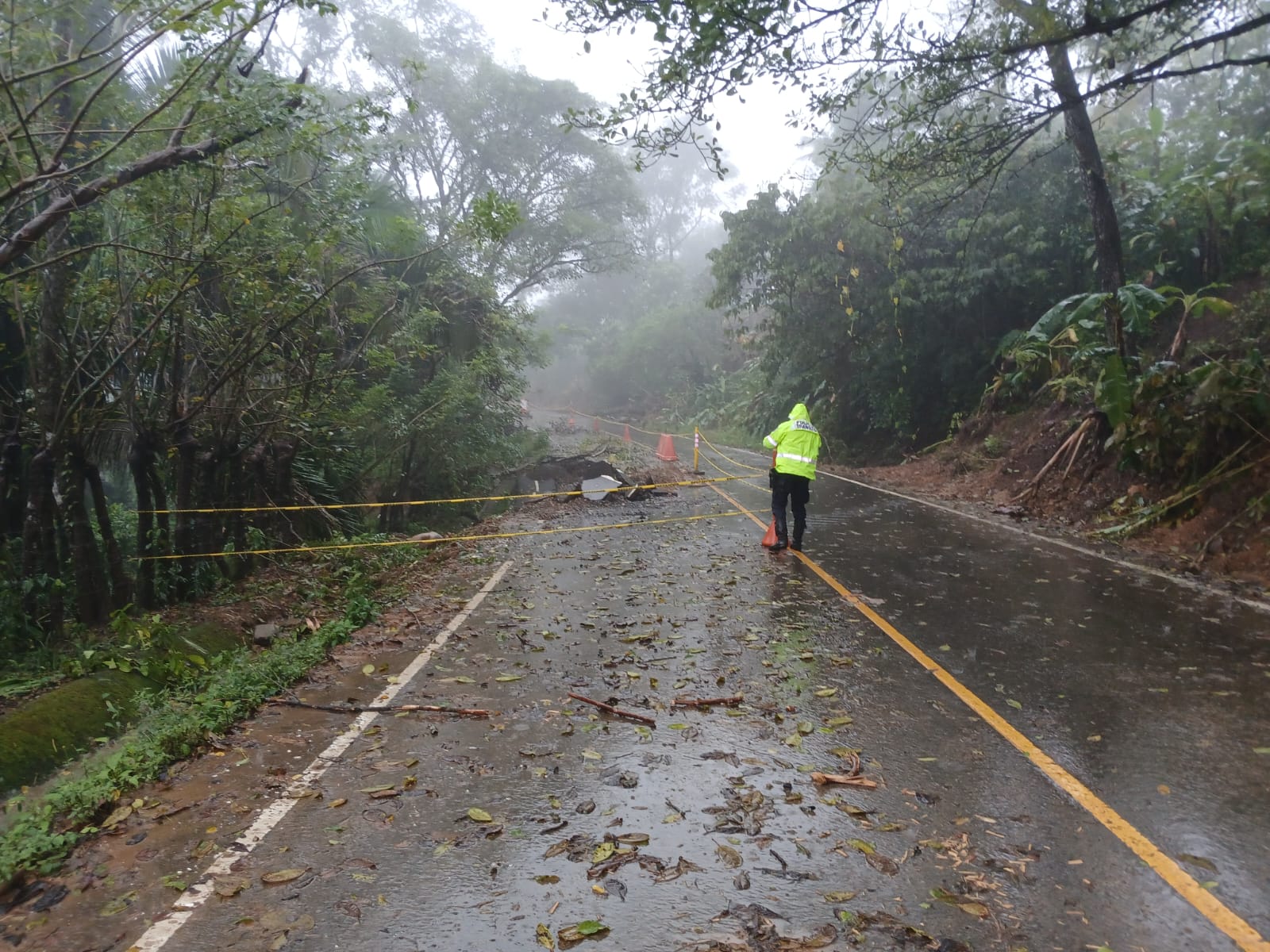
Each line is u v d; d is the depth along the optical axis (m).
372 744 4.78
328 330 10.94
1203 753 4.53
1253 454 10.45
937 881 3.35
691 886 3.33
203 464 9.79
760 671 5.91
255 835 3.79
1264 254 15.49
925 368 21.97
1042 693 5.45
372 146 9.72
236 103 7.14
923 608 7.58
